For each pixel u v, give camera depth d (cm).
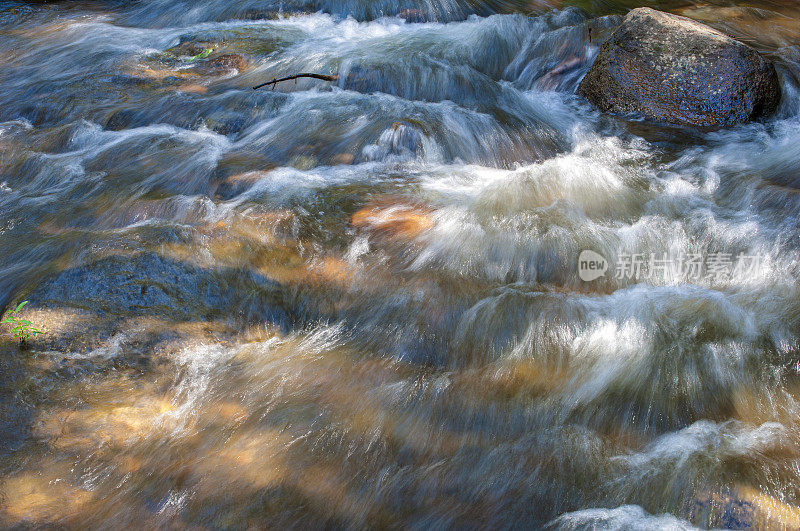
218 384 321
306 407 310
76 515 255
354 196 495
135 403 306
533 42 809
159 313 358
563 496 268
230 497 265
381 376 331
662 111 647
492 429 301
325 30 899
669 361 336
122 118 629
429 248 427
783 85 686
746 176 535
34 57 806
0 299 375
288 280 396
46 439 285
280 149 576
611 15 888
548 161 545
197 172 532
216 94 684
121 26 941
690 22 689
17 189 518
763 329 359
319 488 271
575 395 319
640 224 460
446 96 695
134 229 429
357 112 634
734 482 270
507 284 398
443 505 266
